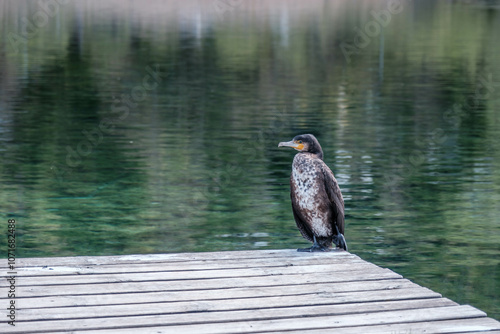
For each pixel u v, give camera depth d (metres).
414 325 6.16
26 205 13.08
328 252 8.48
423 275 9.84
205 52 41.16
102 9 62.12
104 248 10.79
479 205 13.15
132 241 11.16
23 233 11.52
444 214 12.62
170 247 10.86
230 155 17.20
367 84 30.27
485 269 10.07
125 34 48.94
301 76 32.72
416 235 11.48
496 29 53.75
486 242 11.20
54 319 6.24
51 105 24.52
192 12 62.41
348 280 7.37
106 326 6.11
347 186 14.41
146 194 13.89
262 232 11.65
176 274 7.54
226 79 31.56
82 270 7.59
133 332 5.99
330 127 20.78
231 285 7.20
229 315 6.39
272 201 13.45
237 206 13.12
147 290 7.02
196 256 8.23
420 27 55.28
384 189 14.20
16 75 31.64
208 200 13.49
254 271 7.68
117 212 12.71
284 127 20.72
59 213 12.62
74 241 11.12
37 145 18.22
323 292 7.00
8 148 17.81
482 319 6.31
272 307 6.59
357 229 11.80
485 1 76.50
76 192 13.95
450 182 14.77
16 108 23.81
